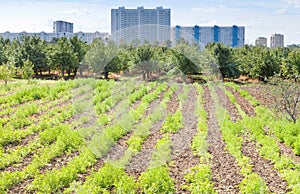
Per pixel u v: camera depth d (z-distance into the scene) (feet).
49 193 24.35
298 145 32.58
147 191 23.80
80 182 25.76
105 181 25.07
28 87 72.69
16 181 26.37
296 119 45.47
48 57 134.72
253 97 65.36
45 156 30.71
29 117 47.39
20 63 136.87
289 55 108.37
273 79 52.54
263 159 30.78
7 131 37.96
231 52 114.62
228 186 25.21
